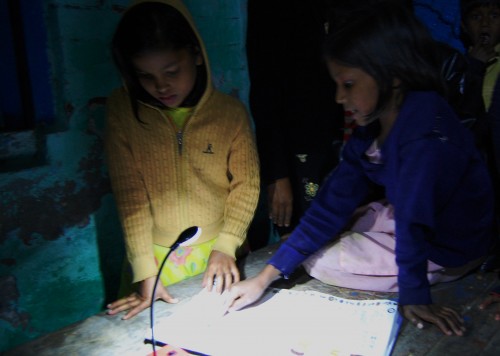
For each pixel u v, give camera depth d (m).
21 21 1.39
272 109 1.82
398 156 1.15
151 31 1.19
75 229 1.57
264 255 1.66
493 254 1.46
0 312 1.45
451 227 1.28
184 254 1.54
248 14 1.81
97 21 1.50
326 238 1.38
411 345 1.10
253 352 1.07
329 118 1.87
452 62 1.55
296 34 1.80
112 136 1.38
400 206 1.13
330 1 1.66
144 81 1.27
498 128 1.50
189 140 1.43
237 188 1.48
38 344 1.18
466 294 1.32
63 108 1.48
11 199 1.41
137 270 1.33
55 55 1.45
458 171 1.15
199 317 1.23
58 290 1.56
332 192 1.39
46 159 1.47
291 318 1.21
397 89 1.14
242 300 1.26
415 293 1.17
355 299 1.33
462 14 1.97
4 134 1.39
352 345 1.08
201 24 1.76
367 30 1.07
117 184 1.38
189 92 1.36
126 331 1.22
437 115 1.12
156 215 1.48
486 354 1.06
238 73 1.93
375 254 1.35
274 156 1.84
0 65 1.41
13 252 1.45
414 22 1.11
